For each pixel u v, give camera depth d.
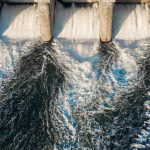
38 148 33.78
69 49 40.44
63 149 33.62
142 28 41.31
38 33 41.53
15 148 33.88
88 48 40.47
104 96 37.03
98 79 38.19
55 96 37.22
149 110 36.00
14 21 41.88
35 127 35.16
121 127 34.91
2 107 36.56
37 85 38.03
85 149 33.59
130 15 41.81
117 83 37.94
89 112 35.94
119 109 36.09
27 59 39.97
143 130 34.66
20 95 37.34
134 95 37.06
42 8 37.84
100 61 39.50
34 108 36.44
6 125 35.38
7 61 39.84
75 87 37.75
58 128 35.06
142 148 33.47
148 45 40.53
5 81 38.38
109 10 37.88
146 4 42.34
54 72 38.94
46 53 40.34
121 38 41.03
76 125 35.19
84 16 41.72
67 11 42.12
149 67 39.03
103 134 34.50
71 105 36.53
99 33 41.06
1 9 42.50
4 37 41.47
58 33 41.47
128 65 39.22
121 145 33.72
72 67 39.16
